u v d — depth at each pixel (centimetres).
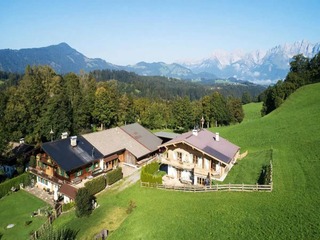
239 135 8081
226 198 4059
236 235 3048
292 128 7231
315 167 4541
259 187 4147
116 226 4112
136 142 7556
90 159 6038
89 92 11438
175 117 12019
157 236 3431
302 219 3064
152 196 4734
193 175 5366
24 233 4325
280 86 11750
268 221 3177
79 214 4503
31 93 8656
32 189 5978
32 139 8175
